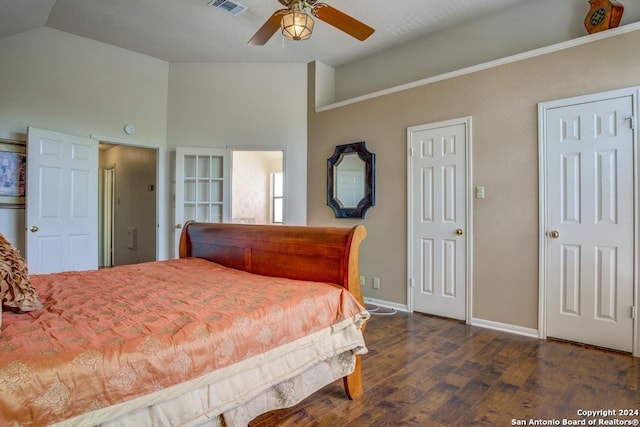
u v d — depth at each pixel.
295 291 1.80
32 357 0.99
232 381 1.37
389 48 4.41
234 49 4.48
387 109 4.05
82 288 1.89
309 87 4.87
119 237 6.53
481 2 3.43
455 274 3.51
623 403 1.94
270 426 1.73
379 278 4.12
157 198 4.83
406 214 3.89
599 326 2.75
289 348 1.57
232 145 4.90
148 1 3.40
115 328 1.26
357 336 1.88
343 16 2.55
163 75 4.84
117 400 1.06
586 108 2.81
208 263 2.74
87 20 3.76
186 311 1.47
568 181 2.89
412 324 3.38
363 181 4.23
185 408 1.23
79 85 4.11
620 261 2.66
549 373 2.31
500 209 3.23
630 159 2.62
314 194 4.80
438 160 3.63
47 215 3.71
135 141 4.58
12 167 3.63
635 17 2.88
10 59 3.63
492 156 3.28
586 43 2.81
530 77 3.07
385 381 2.21
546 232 2.99
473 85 3.40
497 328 3.23
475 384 2.17
